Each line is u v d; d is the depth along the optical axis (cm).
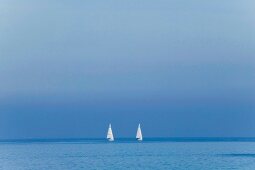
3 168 11475
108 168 11312
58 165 12056
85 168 11356
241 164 12062
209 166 11744
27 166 11894
